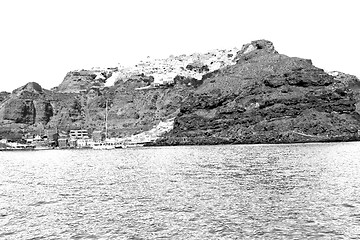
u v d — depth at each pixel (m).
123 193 97.81
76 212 76.31
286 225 62.84
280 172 132.62
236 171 140.88
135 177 134.12
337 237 56.44
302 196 85.88
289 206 76.06
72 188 110.31
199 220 67.06
